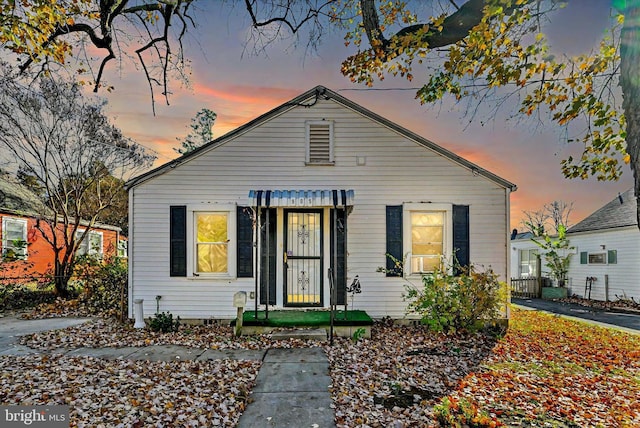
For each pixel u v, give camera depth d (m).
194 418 4.02
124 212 19.28
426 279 7.93
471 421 4.03
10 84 10.54
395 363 5.96
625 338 8.31
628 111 2.97
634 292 14.00
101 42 6.59
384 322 8.55
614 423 4.17
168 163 8.55
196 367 5.64
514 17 4.47
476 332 8.01
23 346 6.83
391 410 4.30
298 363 5.89
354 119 8.84
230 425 3.91
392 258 8.42
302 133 8.81
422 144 8.79
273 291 8.62
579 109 5.27
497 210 8.73
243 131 8.76
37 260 14.93
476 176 8.77
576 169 6.02
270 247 8.69
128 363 5.82
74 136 12.90
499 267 8.64
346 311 7.91
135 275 8.55
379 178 8.77
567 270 17.48
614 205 16.92
